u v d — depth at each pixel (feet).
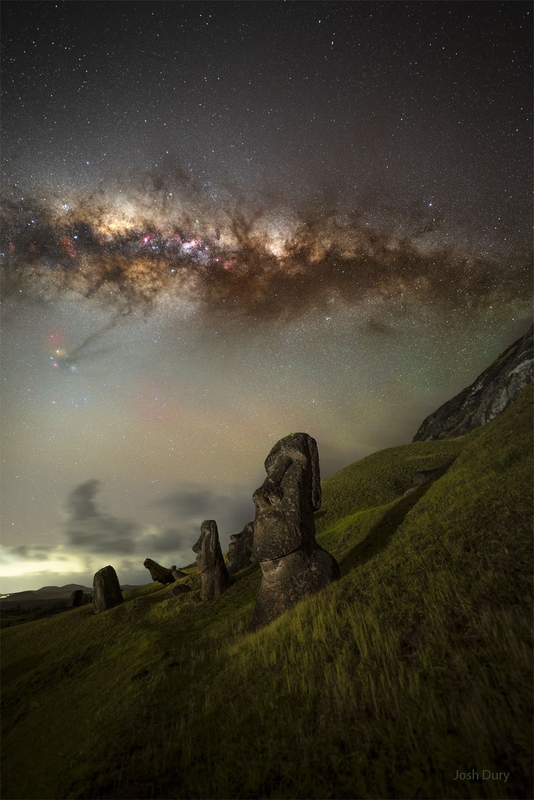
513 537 25.36
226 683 25.22
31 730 35.19
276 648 27.14
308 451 44.96
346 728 16.33
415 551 32.50
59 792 20.03
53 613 126.72
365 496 116.26
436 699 15.67
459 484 47.11
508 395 198.08
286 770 15.48
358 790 13.42
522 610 18.22
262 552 39.50
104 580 87.30
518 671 15.06
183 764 18.13
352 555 53.42
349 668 20.48
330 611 28.25
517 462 40.16
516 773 11.87
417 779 12.89
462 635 18.70
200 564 68.74
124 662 42.80
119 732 23.12
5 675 63.36
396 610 24.04
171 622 59.16
